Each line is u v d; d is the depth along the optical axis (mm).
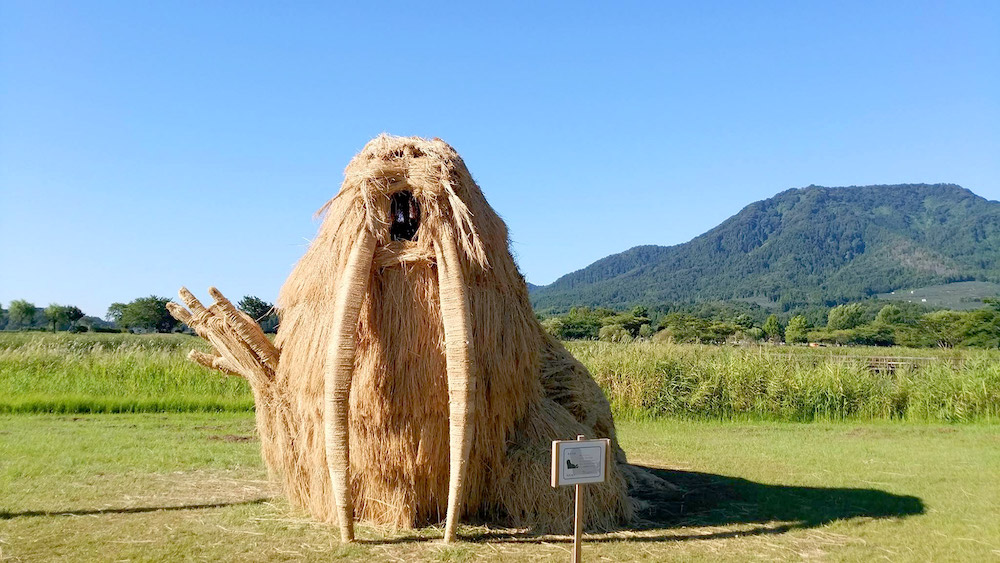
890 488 8422
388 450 5934
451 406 5688
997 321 56000
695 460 10438
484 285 6312
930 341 64250
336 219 6219
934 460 10414
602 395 8234
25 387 15844
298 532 5996
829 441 12461
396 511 6086
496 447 6363
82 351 18844
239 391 16516
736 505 7508
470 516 6375
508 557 5418
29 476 8156
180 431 12023
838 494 8070
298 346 6340
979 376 16422
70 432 11562
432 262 6004
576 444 4910
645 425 14805
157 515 6543
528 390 6707
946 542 6086
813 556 5656
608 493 6641
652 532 6352
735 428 14367
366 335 5891
